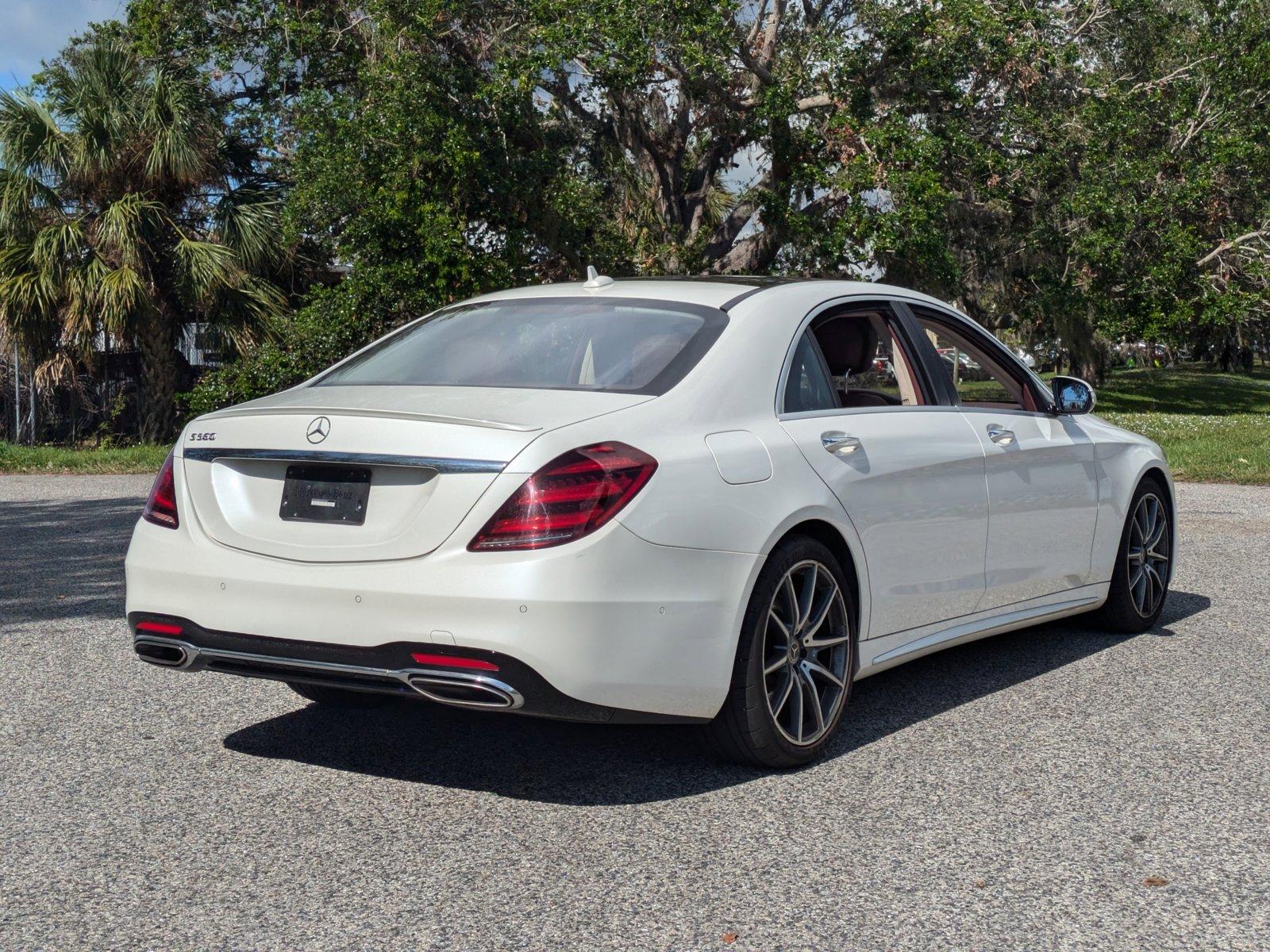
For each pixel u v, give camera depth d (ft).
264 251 68.28
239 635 11.62
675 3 64.75
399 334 14.96
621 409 11.69
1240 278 101.50
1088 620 19.43
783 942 8.84
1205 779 12.36
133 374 73.31
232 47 77.61
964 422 15.40
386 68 66.18
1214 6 95.71
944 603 14.82
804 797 11.89
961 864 10.25
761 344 13.24
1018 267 96.02
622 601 10.88
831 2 76.43
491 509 10.79
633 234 81.46
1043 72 76.48
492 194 68.39
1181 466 43.55
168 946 8.84
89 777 12.60
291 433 11.71
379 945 8.84
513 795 12.01
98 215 67.05
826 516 12.84
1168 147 94.79
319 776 12.62
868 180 66.80
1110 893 9.67
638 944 8.82
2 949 8.80
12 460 55.88
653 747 13.52
